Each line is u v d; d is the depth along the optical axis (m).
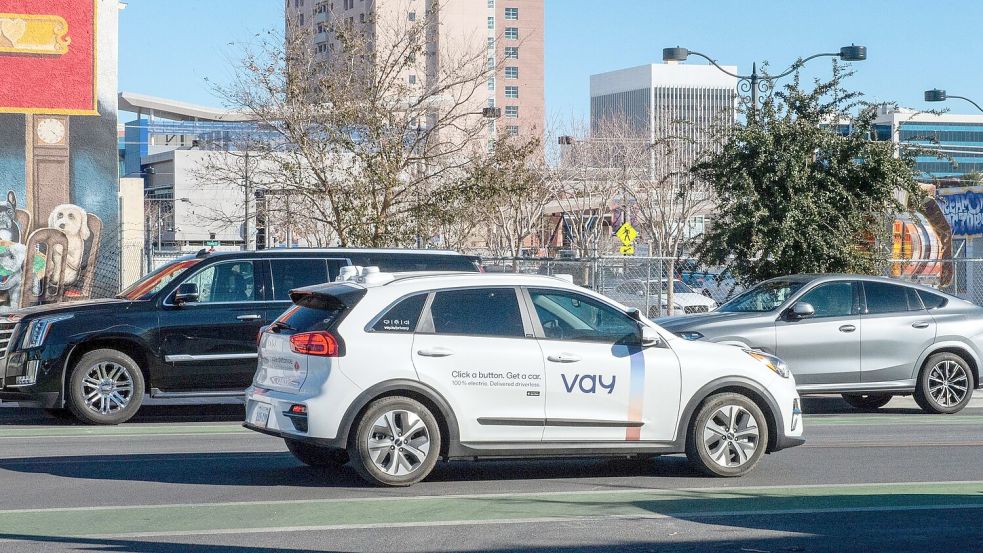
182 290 13.95
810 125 19.47
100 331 13.76
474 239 45.12
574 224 53.06
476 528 7.81
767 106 20.06
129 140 93.00
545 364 9.39
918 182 20.25
